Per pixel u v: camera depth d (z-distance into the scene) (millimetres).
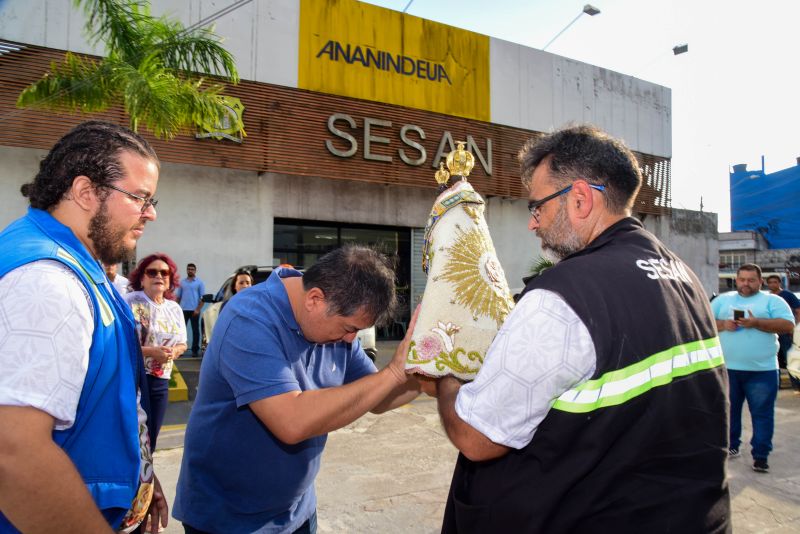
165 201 10086
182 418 5609
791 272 28875
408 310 12617
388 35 12008
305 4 11148
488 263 1628
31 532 1071
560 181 1367
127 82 6453
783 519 3566
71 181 1280
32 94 6734
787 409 6594
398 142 12133
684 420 1171
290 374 1564
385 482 4035
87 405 1219
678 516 1134
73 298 1149
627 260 1235
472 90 13078
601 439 1112
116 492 1271
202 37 7418
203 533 1729
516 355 1141
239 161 10508
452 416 1288
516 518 1184
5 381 1037
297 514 1888
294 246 11680
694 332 1243
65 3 9070
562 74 14500
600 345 1108
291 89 11023
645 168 15953
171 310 3771
